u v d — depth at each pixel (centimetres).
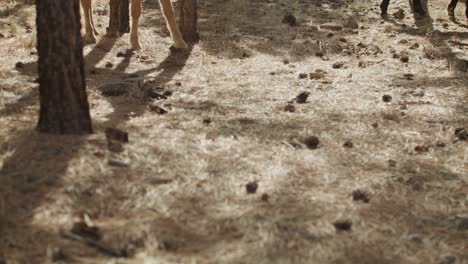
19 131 459
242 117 541
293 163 446
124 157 427
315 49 854
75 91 451
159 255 320
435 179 440
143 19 995
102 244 325
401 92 657
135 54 770
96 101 566
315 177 427
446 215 390
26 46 774
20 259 307
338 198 398
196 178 409
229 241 338
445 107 612
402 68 769
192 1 845
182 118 528
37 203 360
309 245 340
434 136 528
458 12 1142
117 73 679
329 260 327
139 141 459
